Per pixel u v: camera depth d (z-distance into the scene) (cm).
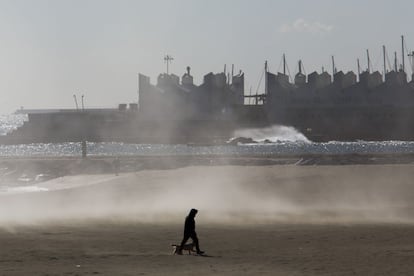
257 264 6556
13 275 5850
